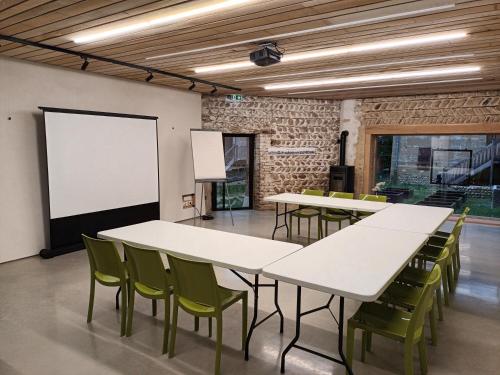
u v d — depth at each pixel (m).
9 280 4.22
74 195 5.33
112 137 5.83
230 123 8.22
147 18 3.27
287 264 2.47
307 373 2.53
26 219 5.03
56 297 3.75
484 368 2.61
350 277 2.23
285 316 3.38
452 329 3.17
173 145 7.22
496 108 7.02
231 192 8.82
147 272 2.80
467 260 5.03
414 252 2.78
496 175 7.87
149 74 5.80
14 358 2.68
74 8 3.02
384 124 8.23
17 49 4.29
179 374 2.51
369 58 4.61
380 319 2.37
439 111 7.59
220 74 5.79
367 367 2.60
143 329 3.12
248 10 3.04
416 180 8.70
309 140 8.72
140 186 6.34
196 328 3.11
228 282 4.22
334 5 2.90
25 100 4.92
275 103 8.41
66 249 5.22
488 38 3.75
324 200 5.60
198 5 2.92
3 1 2.87
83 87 5.59
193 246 2.97
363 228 3.57
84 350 2.79
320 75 5.75
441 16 3.13
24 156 4.96
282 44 4.01
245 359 2.68
